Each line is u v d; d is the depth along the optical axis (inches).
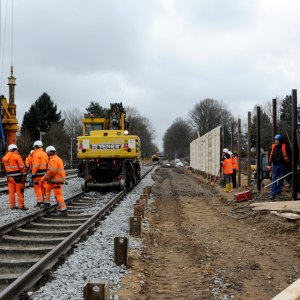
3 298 146.7
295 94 354.9
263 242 269.6
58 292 163.5
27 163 502.6
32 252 237.1
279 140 393.1
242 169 1456.7
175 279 196.7
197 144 1207.6
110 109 648.4
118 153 551.5
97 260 211.3
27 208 403.2
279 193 400.2
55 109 2329.0
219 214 402.0
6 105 989.8
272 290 176.4
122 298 162.4
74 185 719.1
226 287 180.2
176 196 579.8
